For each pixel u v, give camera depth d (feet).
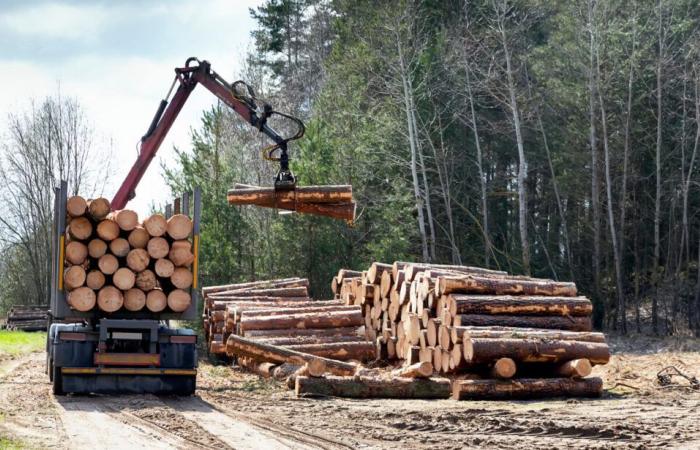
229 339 63.26
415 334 63.10
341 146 124.67
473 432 38.63
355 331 70.54
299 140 120.67
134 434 35.24
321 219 113.91
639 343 114.42
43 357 82.28
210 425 38.27
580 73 142.41
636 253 137.59
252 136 151.84
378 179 132.67
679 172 145.28
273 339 67.10
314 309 73.31
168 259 50.26
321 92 140.05
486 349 53.36
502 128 153.89
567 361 55.11
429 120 141.90
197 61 65.31
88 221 49.39
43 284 204.64
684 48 142.82
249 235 116.57
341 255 115.65
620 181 150.10
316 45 196.54
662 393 56.85
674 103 149.69
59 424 37.70
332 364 59.16
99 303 49.21
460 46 142.41
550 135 155.22
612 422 41.83
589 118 144.15
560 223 160.15
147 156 65.51
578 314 58.70
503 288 58.80
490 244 137.08
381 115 136.26
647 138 147.23
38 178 197.26
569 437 37.58
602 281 139.95
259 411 44.65
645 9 138.92
